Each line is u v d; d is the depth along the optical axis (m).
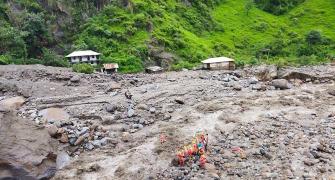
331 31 77.62
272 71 28.97
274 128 19.11
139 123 20.53
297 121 19.84
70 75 30.92
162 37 62.75
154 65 56.75
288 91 24.98
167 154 17.23
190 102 23.14
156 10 68.88
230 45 72.31
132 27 62.25
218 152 17.16
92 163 17.08
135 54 56.12
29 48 53.84
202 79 29.55
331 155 16.33
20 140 16.64
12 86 27.28
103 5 67.94
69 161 17.45
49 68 35.25
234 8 87.62
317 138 17.83
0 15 58.81
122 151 17.95
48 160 16.67
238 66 47.59
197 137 18.20
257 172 15.38
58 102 24.05
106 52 55.88
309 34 72.81
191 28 72.75
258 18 83.88
